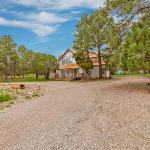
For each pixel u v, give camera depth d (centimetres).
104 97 2789
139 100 2486
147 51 3122
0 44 8994
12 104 2592
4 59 9019
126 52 3388
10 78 9669
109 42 3747
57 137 1251
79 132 1328
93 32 6397
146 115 1738
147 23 3300
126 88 3722
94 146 1109
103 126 1443
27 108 2228
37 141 1202
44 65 8694
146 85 4084
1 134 1373
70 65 8594
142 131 1324
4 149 1123
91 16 6475
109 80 5941
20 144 1176
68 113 1869
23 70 9638
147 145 1108
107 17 3916
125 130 1348
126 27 3656
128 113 1817
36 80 8162
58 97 2967
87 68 6919
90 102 2417
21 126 1531
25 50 9556
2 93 3584
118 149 1066
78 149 1080
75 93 3359
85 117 1703
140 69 3269
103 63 7731
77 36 6644
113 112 1867
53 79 8412
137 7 3516
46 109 2103
